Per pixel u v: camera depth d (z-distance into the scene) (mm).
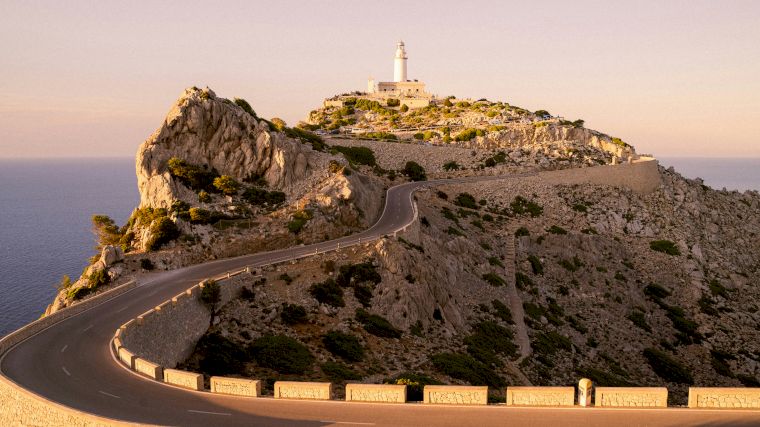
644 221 109562
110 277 56000
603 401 29844
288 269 58688
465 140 136125
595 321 81125
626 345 77125
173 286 53219
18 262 150875
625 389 29797
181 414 29438
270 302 53969
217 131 76812
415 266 63531
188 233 63656
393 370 48750
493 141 135500
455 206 100688
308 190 77562
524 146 134000
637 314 85500
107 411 29750
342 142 120000
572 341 73875
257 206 72125
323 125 166750
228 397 31891
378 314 56969
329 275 58656
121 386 33531
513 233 94875
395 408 30031
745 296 97312
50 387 33344
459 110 175500
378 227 77312
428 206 94875
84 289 54562
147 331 42250
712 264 103062
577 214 107188
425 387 30938
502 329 68062
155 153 71625
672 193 121750
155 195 68938
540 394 30141
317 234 69875
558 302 83250
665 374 72688
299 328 51531
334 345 49625
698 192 127188
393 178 109125
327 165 82375
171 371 34156
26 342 41375
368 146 120500
